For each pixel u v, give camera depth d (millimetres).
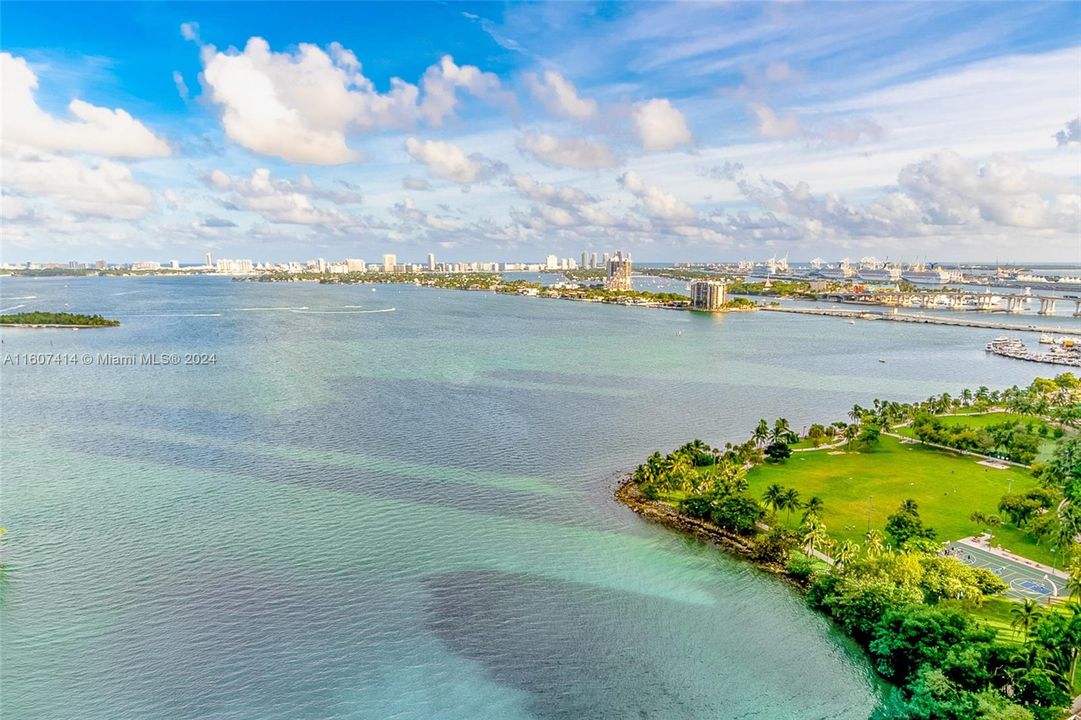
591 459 194500
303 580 121750
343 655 101500
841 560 119750
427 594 118500
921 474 183375
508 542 139000
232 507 152875
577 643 106125
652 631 109562
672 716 91000
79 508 150875
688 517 152875
